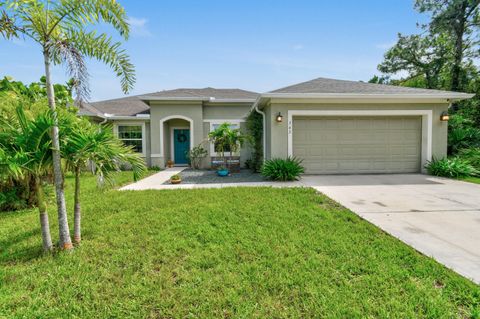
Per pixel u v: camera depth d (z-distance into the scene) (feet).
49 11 10.73
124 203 19.53
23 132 10.54
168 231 13.60
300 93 30.19
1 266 10.27
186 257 10.75
